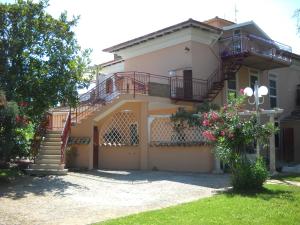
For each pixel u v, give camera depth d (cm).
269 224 809
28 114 1619
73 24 1680
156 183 1446
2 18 1552
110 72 2958
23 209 979
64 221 861
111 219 861
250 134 1255
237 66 2397
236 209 939
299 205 1002
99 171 1861
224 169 1856
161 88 2153
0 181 1370
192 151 1900
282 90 3102
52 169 1595
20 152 1550
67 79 1623
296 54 3083
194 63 2319
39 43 1612
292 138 2941
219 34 2441
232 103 1334
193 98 2281
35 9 1602
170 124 1983
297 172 1953
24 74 1566
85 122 1980
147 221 822
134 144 2048
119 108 2064
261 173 1247
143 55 2620
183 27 2306
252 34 2616
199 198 1137
